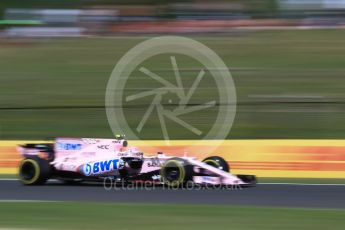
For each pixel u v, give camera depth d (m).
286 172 48.91
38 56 99.06
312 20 111.00
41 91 83.44
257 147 50.22
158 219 25.38
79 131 69.69
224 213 26.91
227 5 115.50
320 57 91.81
